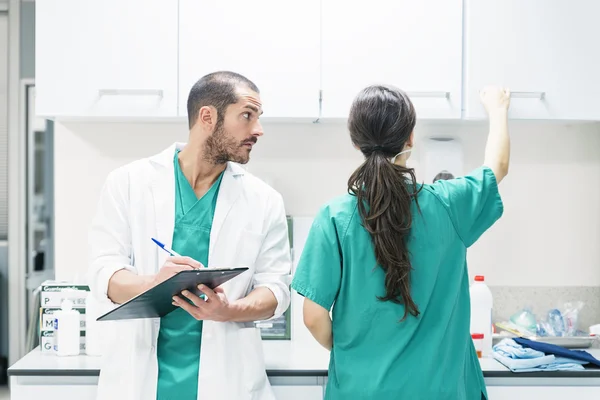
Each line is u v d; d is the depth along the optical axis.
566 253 2.55
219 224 1.80
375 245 1.56
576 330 2.45
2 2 3.88
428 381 1.57
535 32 2.17
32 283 4.01
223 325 1.75
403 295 1.55
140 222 1.78
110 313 1.50
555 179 2.55
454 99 2.17
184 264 1.60
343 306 1.63
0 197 3.98
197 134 1.78
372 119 1.59
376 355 1.59
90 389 1.96
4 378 4.12
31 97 3.97
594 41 2.19
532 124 2.53
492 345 2.35
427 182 2.42
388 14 2.15
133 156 2.48
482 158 2.52
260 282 1.86
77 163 2.47
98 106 2.14
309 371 1.95
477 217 1.68
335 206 1.64
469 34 2.16
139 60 2.13
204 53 2.14
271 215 1.89
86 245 2.48
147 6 2.13
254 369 1.80
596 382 2.01
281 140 2.50
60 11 2.12
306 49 2.15
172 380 1.75
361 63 2.16
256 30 2.14
